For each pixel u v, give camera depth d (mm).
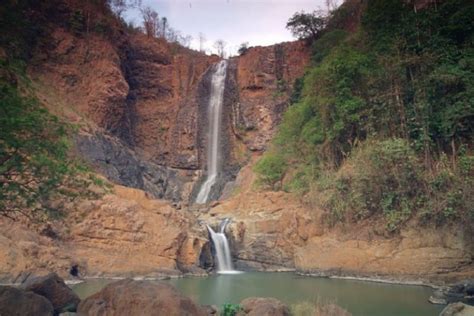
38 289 12570
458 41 31656
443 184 25859
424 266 24312
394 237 26766
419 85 29562
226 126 61312
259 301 12453
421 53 31156
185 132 60500
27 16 44750
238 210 39281
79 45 48906
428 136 28188
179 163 59188
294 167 39906
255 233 34031
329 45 51969
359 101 31641
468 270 23266
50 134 11922
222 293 21391
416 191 27016
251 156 57656
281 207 36375
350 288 22719
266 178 40531
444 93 29484
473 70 28531
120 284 11680
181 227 31375
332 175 32000
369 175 28438
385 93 31250
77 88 47156
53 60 46656
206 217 39125
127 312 10531
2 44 21844
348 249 27953
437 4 34188
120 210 28953
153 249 28688
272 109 58812
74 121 40844
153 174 53094
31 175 11734
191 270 29703
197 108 62156
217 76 65125
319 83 35500
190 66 65625
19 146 10766
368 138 31266
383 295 20344
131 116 59156
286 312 12047
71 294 13273
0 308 10859
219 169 59062
